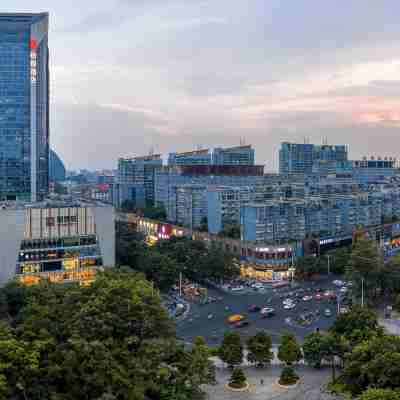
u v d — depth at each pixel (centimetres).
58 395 9056
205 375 10781
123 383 9138
